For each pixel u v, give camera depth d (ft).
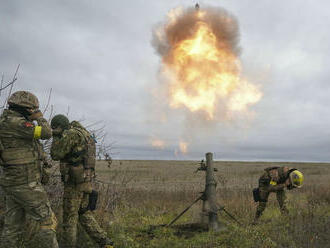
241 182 48.85
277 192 21.02
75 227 11.94
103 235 12.55
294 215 19.44
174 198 27.99
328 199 26.25
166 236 15.98
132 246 13.88
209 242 14.42
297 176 19.19
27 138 10.27
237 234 15.14
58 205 14.90
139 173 68.85
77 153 11.93
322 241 14.10
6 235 10.44
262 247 13.47
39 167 10.94
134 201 25.44
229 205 23.00
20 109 10.49
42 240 10.30
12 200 10.59
